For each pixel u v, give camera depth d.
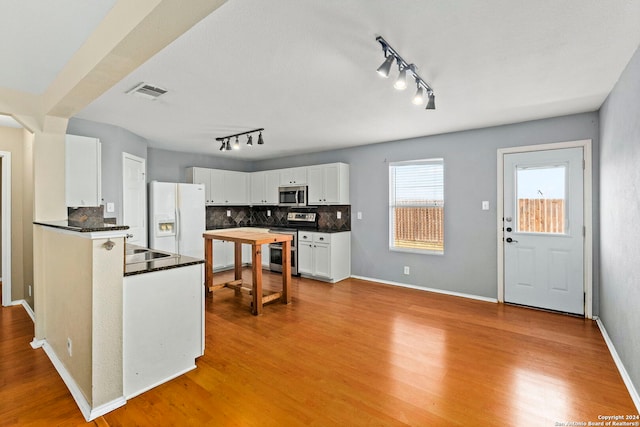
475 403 1.96
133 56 1.64
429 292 4.45
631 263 2.18
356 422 1.80
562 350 2.65
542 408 1.91
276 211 6.56
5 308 3.75
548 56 2.11
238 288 4.18
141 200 4.41
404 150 4.70
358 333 3.03
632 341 2.11
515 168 3.80
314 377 2.27
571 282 3.47
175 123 3.74
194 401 2.01
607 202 2.90
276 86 2.62
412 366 2.41
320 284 4.91
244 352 2.66
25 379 2.27
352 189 5.32
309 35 1.83
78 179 3.15
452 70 2.31
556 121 3.52
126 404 1.99
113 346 1.97
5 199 3.79
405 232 4.80
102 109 3.19
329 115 3.44
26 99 2.64
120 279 2.01
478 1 1.53
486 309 3.70
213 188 5.89
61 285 2.39
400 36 1.85
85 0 1.50
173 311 2.30
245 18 1.66
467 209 4.15
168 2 1.21
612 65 2.25
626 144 2.30
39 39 1.84
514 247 3.83
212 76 2.41
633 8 1.59
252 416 1.86
